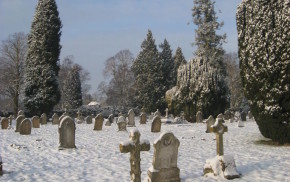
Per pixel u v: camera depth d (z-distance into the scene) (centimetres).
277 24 1385
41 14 4078
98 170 1012
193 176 922
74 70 6762
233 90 6253
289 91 1363
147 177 848
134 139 782
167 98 3881
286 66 1352
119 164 1100
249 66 1486
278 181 852
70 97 6556
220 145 945
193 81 3400
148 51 6353
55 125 3053
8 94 5181
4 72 5094
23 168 1047
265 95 1429
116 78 7675
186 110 3422
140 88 6238
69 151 1364
